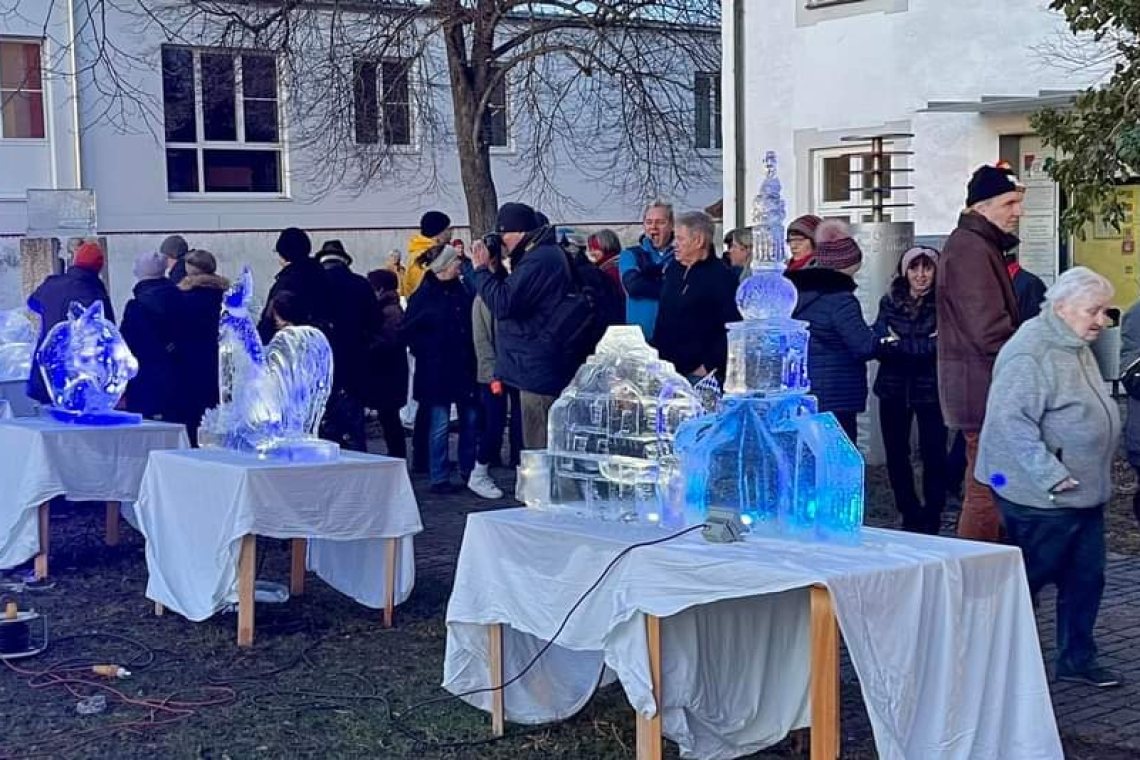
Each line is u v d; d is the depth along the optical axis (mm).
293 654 6516
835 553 4312
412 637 6797
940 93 14016
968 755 4293
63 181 22078
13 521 7969
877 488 10055
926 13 14047
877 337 7777
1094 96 10188
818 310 7535
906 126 14336
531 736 5309
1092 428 5391
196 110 23266
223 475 6613
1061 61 13117
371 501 6812
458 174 25047
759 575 4145
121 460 8055
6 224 21859
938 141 14109
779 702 4855
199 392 9484
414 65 18594
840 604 3992
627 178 24250
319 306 10086
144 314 9359
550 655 5441
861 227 11031
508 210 8742
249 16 17406
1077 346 5391
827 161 15266
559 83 20594
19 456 7980
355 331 10367
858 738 5188
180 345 9438
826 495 4480
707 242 7449
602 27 16859
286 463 6699
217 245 21828
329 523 6684
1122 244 13625
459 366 10352
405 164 24359
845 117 14859
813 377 7590
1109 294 5355
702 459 4629
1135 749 5062
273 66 21328
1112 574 7629
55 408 8336
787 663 4840
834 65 14906
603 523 4941
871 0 14500
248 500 6473
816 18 15008
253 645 6664
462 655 5371
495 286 8602
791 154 15422
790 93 15367
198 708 5762
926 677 4242
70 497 7898
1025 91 13406
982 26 13641
